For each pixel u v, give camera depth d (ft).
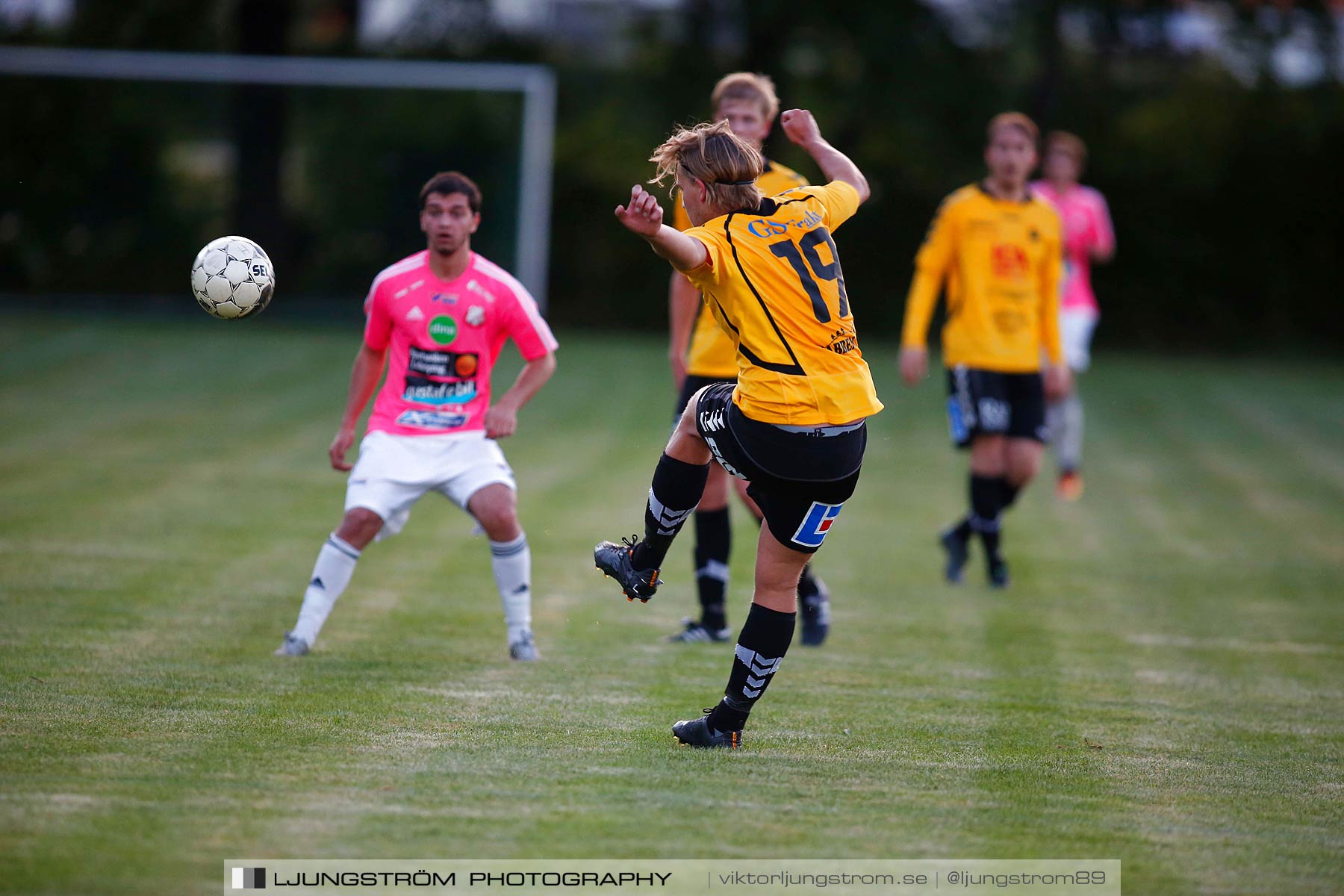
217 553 81.30
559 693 54.19
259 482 106.83
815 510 44.24
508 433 59.93
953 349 82.23
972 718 52.49
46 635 60.64
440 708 51.11
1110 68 251.80
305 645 59.36
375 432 60.59
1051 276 82.89
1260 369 219.00
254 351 185.57
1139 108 248.93
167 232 208.44
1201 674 61.36
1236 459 135.13
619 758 45.44
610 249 250.57
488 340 60.13
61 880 34.09
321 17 257.96
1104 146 245.65
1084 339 122.72
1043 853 38.04
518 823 38.91
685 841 37.93
